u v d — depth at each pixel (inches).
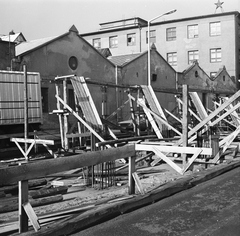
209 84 1507.1
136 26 2003.0
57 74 855.1
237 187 281.9
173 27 1924.2
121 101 1060.5
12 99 672.4
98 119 580.1
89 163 199.9
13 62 742.5
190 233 179.6
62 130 601.6
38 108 715.4
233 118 838.5
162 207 226.7
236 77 1809.8
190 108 858.8
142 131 855.1
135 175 243.8
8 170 155.3
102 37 2118.6
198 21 1859.0
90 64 959.6
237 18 1843.0
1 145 636.1
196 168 442.0
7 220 217.8
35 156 581.0
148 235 176.7
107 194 300.2
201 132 458.0
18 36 1162.0
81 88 601.0
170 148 315.3
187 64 1893.5
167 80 1277.1
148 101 715.4
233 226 189.6
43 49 816.3
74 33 906.7
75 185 379.2
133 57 1144.8
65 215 202.7
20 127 693.9
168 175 417.7
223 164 377.7
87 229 184.4
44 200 267.0
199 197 251.6
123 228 186.5
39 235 160.2
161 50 1955.0
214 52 1838.1
